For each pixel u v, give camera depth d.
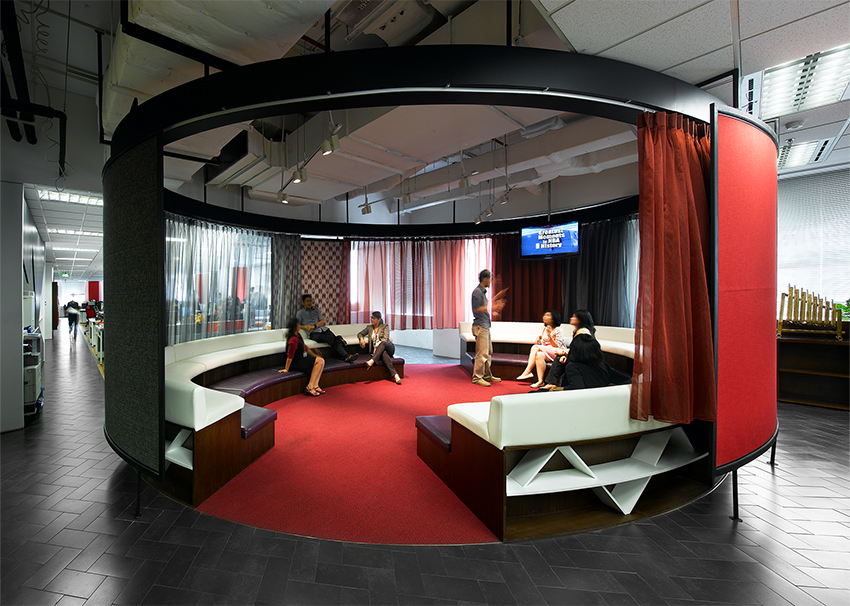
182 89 2.29
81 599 1.69
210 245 5.71
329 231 7.14
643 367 2.35
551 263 6.90
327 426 4.01
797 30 2.08
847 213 5.20
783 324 5.31
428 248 8.22
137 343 2.44
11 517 2.34
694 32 2.09
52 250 9.55
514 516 2.35
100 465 3.10
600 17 1.97
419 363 7.97
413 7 3.02
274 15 2.12
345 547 2.06
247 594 1.72
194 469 2.46
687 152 2.43
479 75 2.04
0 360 3.81
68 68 3.75
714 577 1.85
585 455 2.50
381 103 2.21
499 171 5.43
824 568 1.92
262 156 4.52
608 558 1.98
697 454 2.61
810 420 4.34
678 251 2.31
